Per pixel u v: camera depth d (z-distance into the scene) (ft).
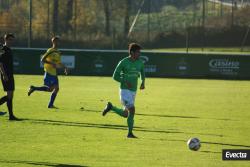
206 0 534.37
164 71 318.86
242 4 526.16
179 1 565.94
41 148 107.45
